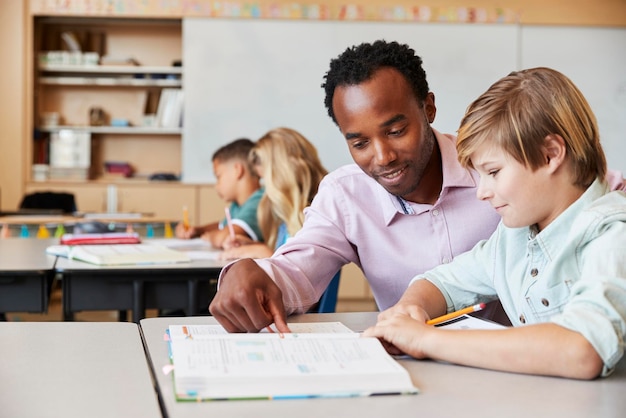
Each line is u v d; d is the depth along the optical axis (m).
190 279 2.40
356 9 6.26
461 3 6.31
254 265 1.29
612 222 1.05
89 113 6.53
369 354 0.97
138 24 6.59
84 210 6.15
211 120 6.26
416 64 1.36
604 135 6.50
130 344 1.15
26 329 1.25
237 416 0.80
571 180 1.09
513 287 1.24
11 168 6.17
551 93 1.07
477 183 1.57
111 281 2.37
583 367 0.94
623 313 0.95
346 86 1.33
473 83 6.33
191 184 6.19
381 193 1.59
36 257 2.65
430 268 1.59
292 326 1.28
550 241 1.14
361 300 6.17
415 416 0.81
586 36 6.42
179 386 0.86
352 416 0.81
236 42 6.24
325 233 1.58
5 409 0.84
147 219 4.28
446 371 0.99
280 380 0.88
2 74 6.14
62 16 6.27
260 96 6.27
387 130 1.33
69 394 0.89
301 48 6.26
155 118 6.39
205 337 1.04
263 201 2.79
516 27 6.34
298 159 2.62
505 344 0.98
